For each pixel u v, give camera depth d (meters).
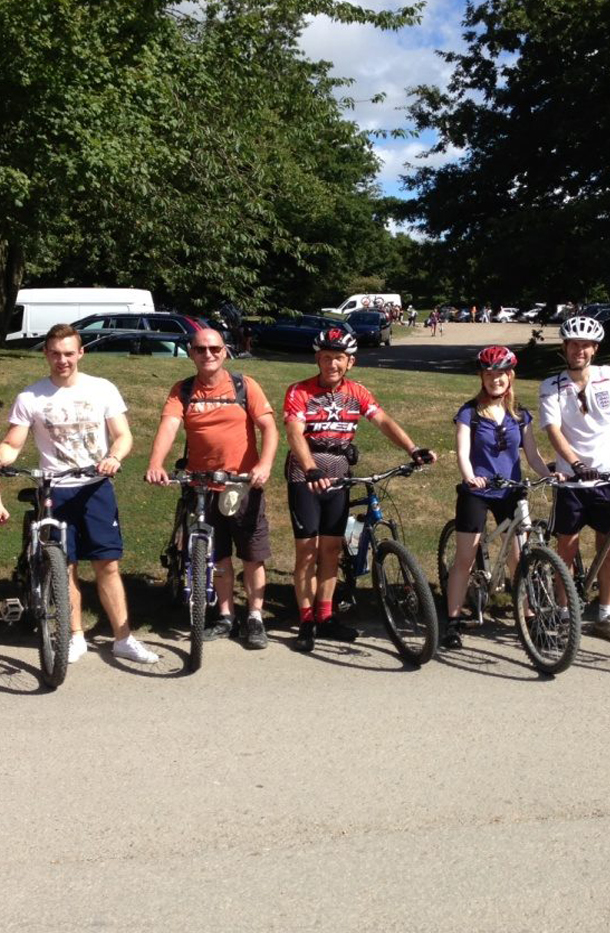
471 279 29.89
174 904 3.27
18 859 3.54
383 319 41.56
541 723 4.75
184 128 13.54
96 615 6.13
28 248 16.45
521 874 3.44
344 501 5.93
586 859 3.54
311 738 4.56
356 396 5.94
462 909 3.23
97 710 4.87
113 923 3.16
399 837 3.69
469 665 5.58
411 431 10.79
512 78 29.47
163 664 5.53
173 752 4.41
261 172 14.91
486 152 30.34
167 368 14.01
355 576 6.26
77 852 3.59
